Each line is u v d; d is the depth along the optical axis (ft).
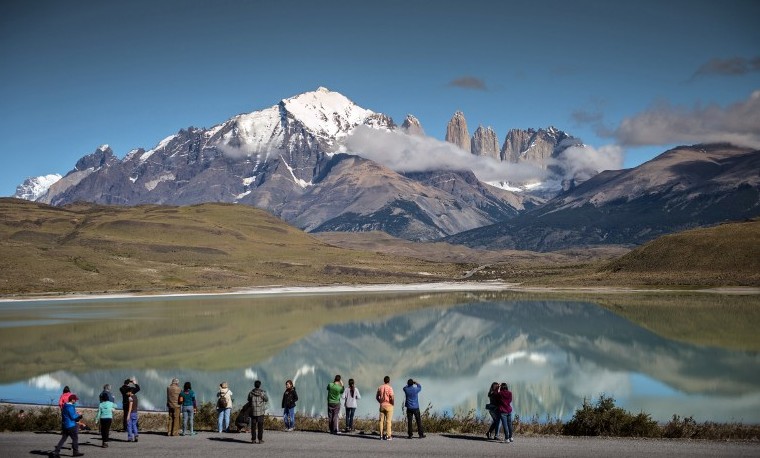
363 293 630.74
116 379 199.72
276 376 207.21
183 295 607.78
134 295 599.16
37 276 654.12
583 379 191.83
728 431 107.24
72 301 534.78
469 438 104.99
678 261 623.36
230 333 314.96
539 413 149.89
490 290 653.71
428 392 180.34
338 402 110.93
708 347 244.83
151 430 116.67
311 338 298.15
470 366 222.48
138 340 290.56
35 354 251.39
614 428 109.09
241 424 110.93
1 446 98.89
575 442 100.42
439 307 448.24
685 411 147.23
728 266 581.12
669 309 385.70
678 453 90.84
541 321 348.18
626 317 352.28
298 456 90.27
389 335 308.19
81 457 90.27
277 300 537.24
